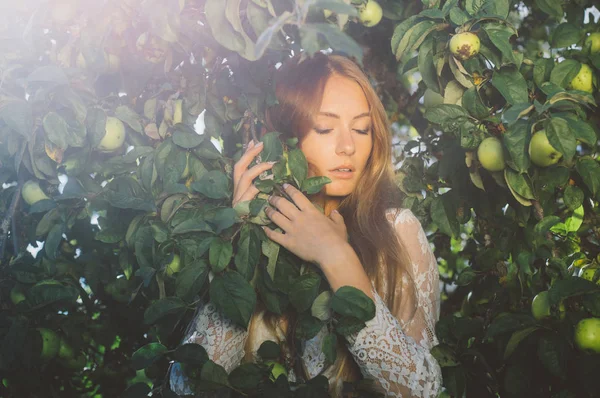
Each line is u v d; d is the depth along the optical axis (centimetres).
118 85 204
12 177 218
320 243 166
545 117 178
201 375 163
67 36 186
